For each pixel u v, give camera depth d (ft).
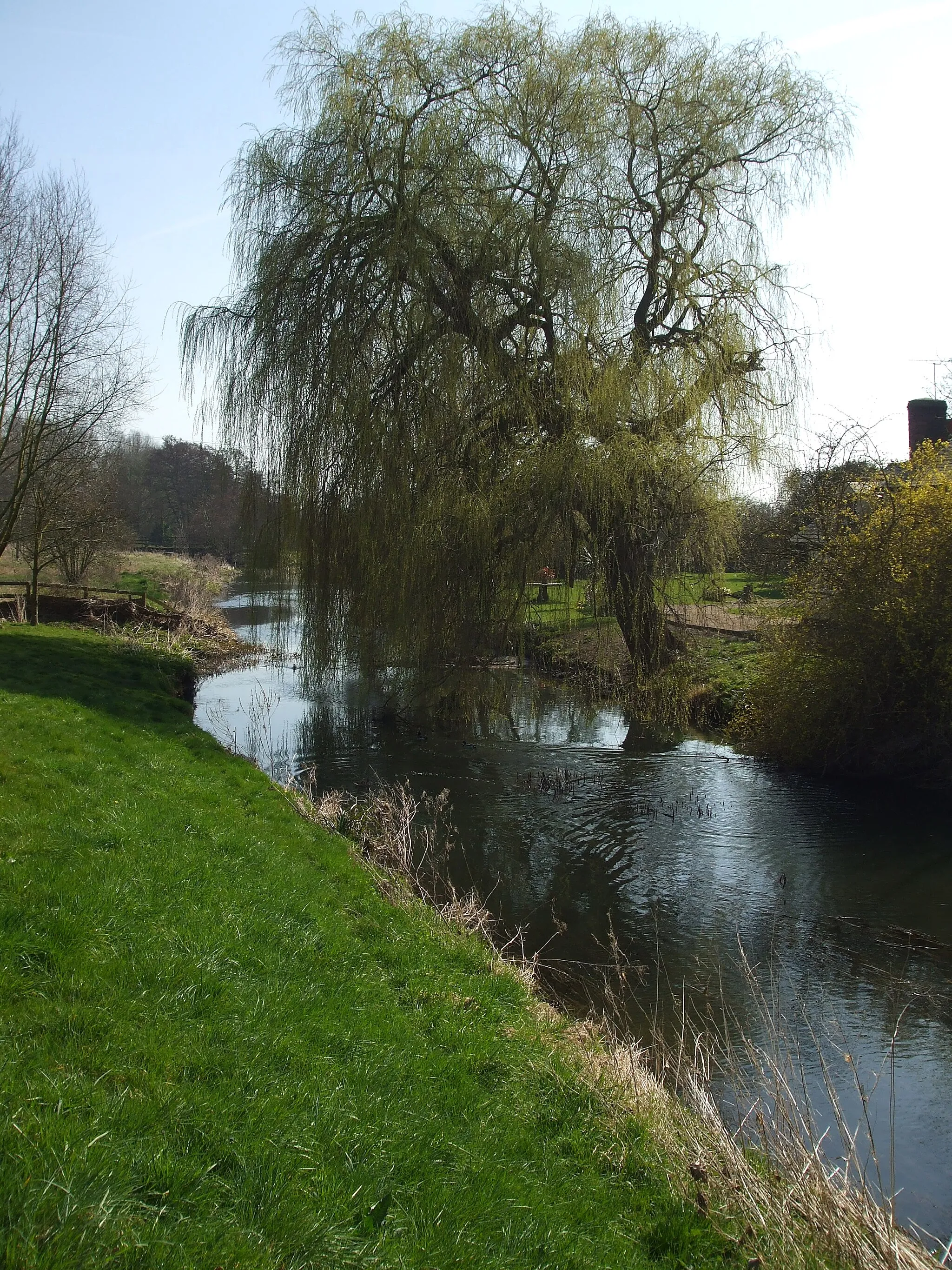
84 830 22.16
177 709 52.75
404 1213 11.02
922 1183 16.75
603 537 46.29
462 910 26.18
